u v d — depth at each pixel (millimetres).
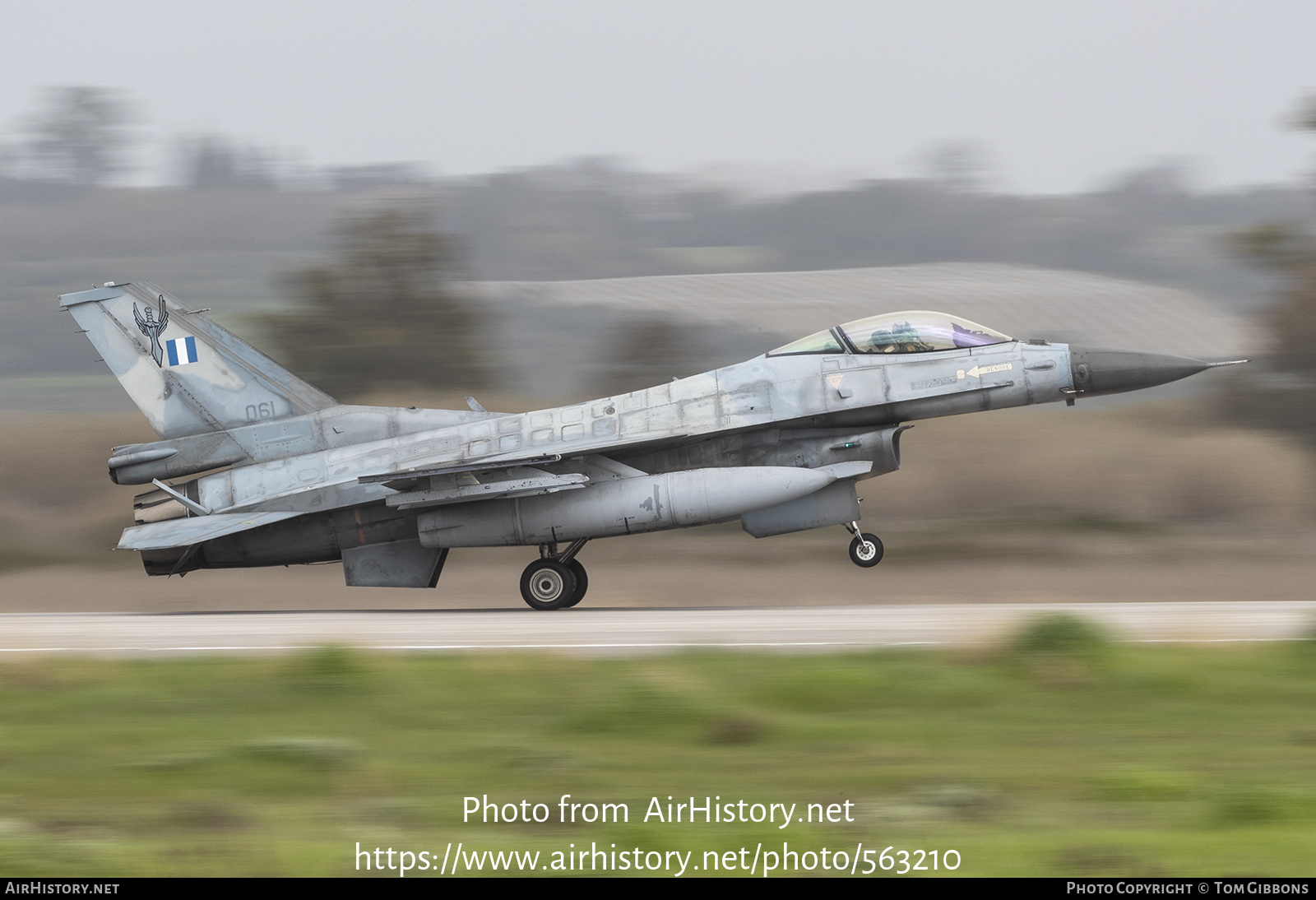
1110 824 23391
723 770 28125
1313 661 38375
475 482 60000
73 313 65000
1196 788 25422
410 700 35656
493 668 39125
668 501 59156
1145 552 90125
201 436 64625
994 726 31828
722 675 37438
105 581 95500
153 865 21766
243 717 34250
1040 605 64688
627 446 60688
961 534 96375
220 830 24000
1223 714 32875
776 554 94875
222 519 62062
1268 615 53125
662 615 58281
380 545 63531
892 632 48281
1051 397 61219
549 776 27656
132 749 30938
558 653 42062
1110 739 30547
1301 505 98438
